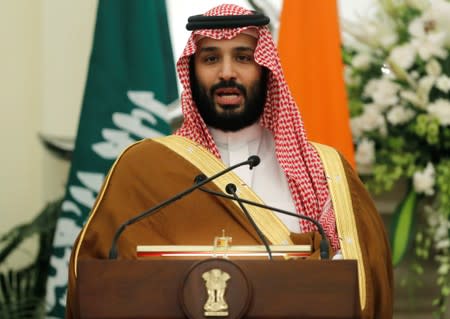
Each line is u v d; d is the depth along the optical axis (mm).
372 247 9109
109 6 13484
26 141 14312
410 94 13281
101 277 6297
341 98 13297
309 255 7680
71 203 13031
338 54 13430
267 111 9617
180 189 9094
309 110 13320
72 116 14375
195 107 9531
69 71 14422
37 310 13531
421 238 13945
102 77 13336
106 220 9008
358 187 9469
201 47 9383
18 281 13562
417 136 13547
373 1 14102
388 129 13594
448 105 13258
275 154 9633
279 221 8945
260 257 7605
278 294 6242
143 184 9141
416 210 13656
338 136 13234
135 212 9016
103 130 13227
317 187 9320
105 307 6273
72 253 8922
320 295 6246
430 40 13227
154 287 6281
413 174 13594
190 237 8852
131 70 13391
